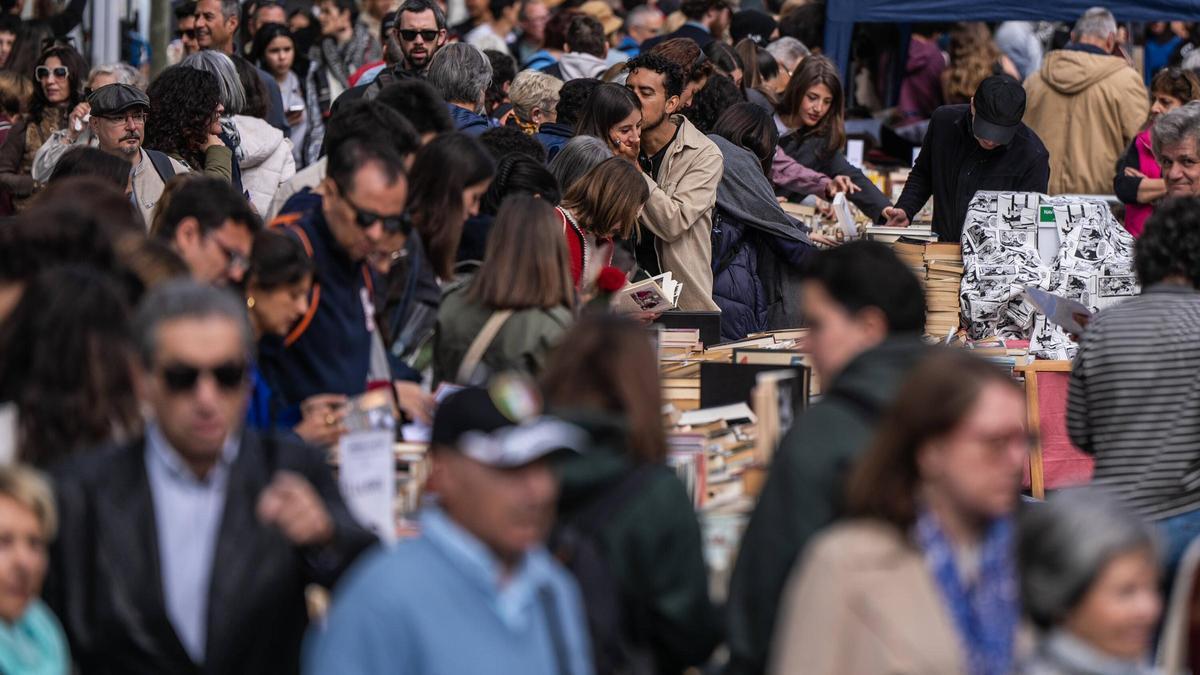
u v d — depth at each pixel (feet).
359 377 45.11
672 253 74.49
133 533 30.60
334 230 44.32
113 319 33.71
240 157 79.66
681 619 33.17
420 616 26.11
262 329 42.57
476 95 73.36
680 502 33.45
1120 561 29.17
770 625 32.37
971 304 74.49
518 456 26.00
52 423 32.99
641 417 33.83
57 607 30.35
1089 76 106.73
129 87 69.10
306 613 32.17
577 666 27.50
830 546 29.30
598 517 32.81
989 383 29.12
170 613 30.63
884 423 29.63
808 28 121.49
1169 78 96.58
